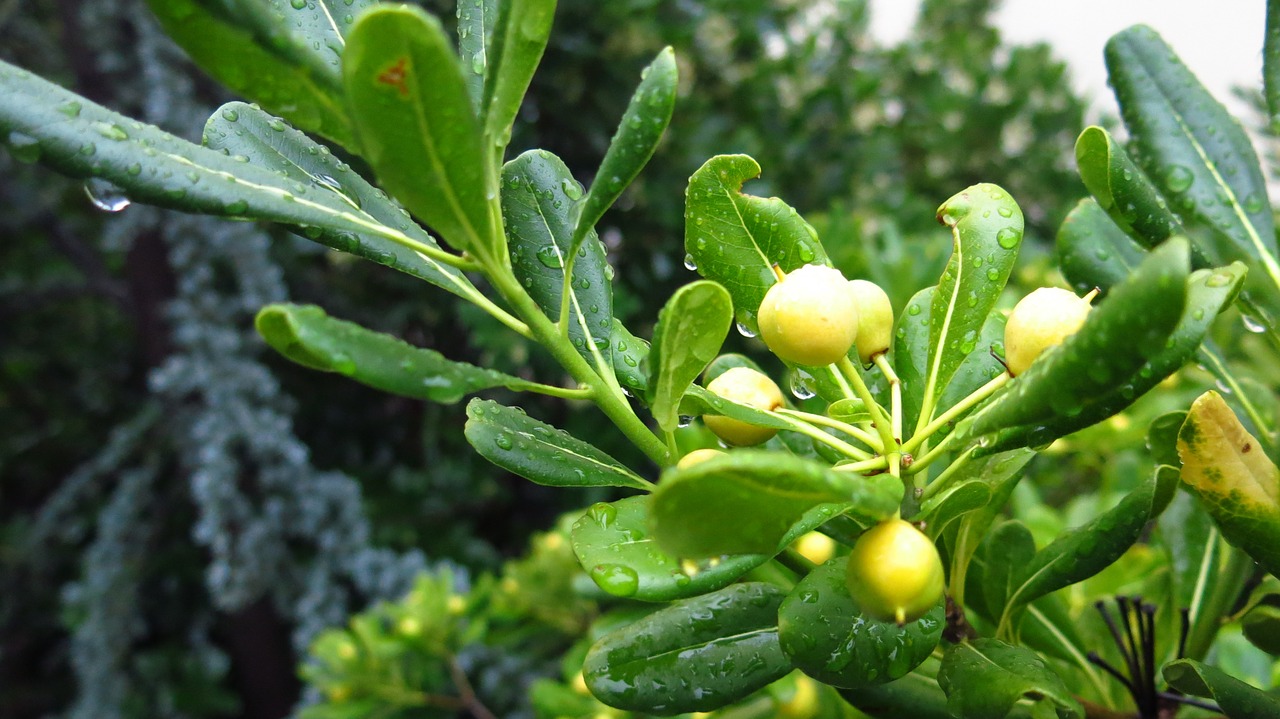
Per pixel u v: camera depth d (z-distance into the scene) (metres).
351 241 0.15
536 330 0.15
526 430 0.16
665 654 0.16
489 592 0.48
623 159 0.14
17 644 0.93
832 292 0.15
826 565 0.15
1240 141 0.19
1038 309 0.14
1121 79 0.19
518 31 0.14
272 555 0.64
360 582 0.65
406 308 0.77
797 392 0.18
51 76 0.87
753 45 0.78
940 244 0.47
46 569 0.88
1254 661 0.27
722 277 0.17
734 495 0.12
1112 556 0.16
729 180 0.17
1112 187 0.16
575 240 0.15
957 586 0.17
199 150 0.14
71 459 1.03
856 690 0.17
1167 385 0.37
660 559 0.14
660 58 0.14
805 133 0.78
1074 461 0.46
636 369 0.16
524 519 0.91
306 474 0.67
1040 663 0.15
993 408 0.13
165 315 0.74
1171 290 0.11
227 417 0.65
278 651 0.91
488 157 0.14
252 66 0.12
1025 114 0.98
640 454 0.69
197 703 0.80
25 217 0.86
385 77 0.12
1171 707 0.18
